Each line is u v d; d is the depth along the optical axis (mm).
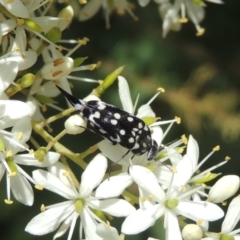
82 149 129
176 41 147
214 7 152
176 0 121
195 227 92
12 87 96
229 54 151
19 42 97
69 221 93
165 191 95
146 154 95
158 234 119
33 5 99
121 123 91
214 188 95
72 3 120
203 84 139
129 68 139
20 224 128
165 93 137
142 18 145
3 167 93
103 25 142
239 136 138
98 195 92
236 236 95
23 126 93
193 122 136
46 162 93
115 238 91
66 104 128
